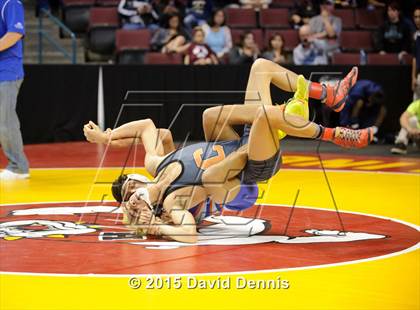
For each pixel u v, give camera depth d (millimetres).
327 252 5359
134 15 17594
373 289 4332
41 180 9609
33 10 19203
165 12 17031
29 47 18406
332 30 17375
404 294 4227
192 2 18047
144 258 5102
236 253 5289
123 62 16562
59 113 14805
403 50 17297
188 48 15930
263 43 17234
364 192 8633
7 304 3986
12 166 9805
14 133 9656
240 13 18062
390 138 15375
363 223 6625
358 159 12500
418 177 10117
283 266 4895
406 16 19438
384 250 5438
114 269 4773
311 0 18625
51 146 14297
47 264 4914
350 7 19016
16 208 7328
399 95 15578
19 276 4594
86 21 18516
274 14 18188
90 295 4172
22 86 14508
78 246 5496
